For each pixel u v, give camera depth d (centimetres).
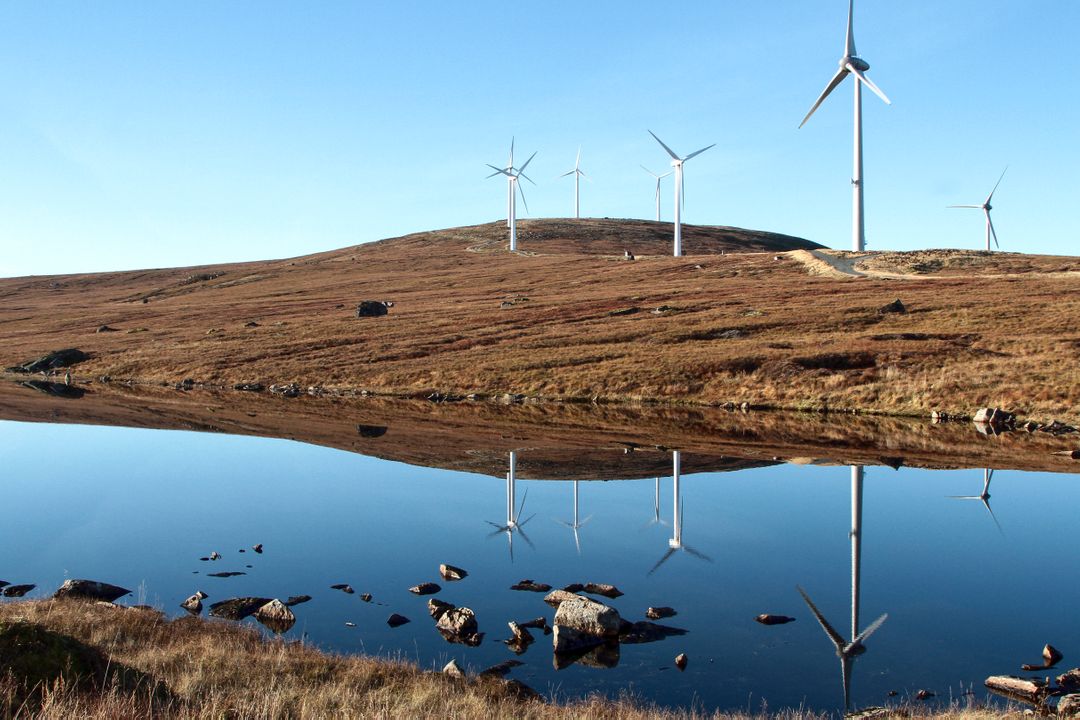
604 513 2911
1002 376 5438
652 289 12112
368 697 1191
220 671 1272
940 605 1938
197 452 4341
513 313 10494
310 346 9181
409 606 1969
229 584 2159
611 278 14238
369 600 2017
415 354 8350
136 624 1565
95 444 4638
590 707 1291
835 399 5644
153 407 6366
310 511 3012
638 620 1858
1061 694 1404
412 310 11756
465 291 14112
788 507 2978
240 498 3250
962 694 1438
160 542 2606
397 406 6353
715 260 15238
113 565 2342
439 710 1163
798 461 3881
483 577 2212
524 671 1548
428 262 19938
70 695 899
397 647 1677
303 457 4147
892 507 2972
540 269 16538
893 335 6931
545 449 4262
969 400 5194
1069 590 2048
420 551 2488
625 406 6012
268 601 1986
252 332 10519
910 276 11881
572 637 1677
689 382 6353
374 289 15388
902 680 1508
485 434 4819
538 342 8319
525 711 1229
